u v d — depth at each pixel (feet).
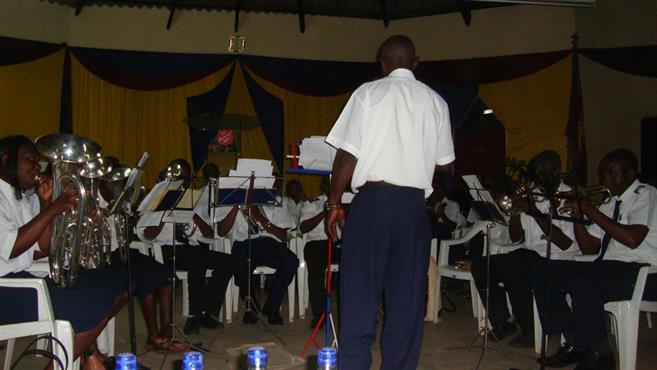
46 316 9.94
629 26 29.35
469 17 31.78
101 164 9.84
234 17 32.58
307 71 32.81
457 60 32.12
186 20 32.17
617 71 30.25
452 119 32.12
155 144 31.40
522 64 30.68
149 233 16.96
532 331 15.16
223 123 28.84
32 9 29.86
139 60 31.30
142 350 14.44
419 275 9.40
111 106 30.94
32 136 29.35
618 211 13.55
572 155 29.19
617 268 12.91
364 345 9.15
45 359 13.56
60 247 9.80
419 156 9.26
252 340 15.74
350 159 9.21
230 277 16.84
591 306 12.59
